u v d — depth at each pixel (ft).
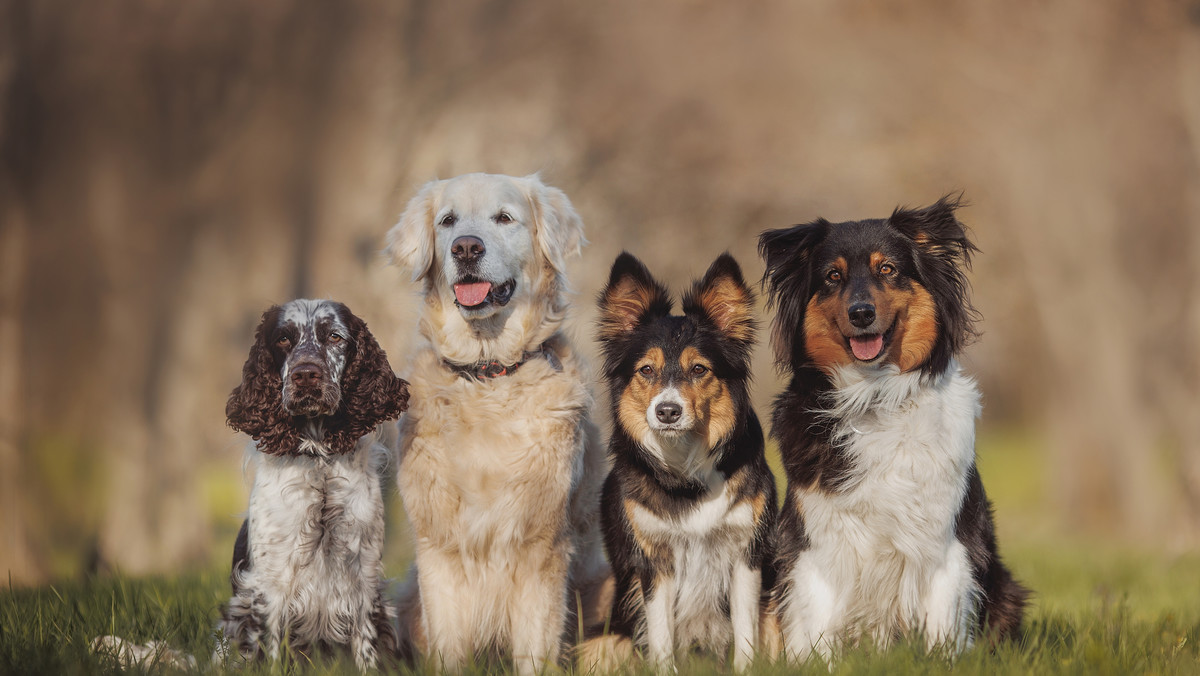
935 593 17.71
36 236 47.62
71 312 56.08
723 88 59.77
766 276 19.86
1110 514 57.31
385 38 50.70
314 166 50.14
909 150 60.23
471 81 52.75
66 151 46.47
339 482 17.70
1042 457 69.21
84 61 45.91
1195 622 21.45
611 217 58.39
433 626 18.69
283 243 50.70
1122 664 15.80
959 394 18.28
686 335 18.97
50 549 46.91
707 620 19.53
